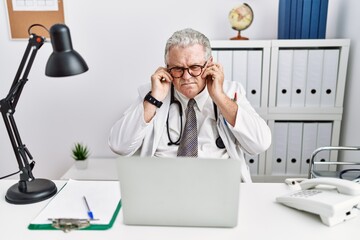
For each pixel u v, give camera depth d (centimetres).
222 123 145
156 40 222
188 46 130
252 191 112
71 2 216
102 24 220
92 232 89
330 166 211
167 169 86
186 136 141
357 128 194
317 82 198
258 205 102
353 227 89
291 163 212
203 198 88
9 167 248
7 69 228
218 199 87
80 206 102
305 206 95
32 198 106
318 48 197
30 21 218
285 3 192
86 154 219
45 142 243
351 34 199
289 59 195
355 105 196
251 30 219
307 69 196
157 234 88
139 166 86
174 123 147
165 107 148
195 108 145
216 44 193
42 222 94
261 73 198
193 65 130
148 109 138
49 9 216
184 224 91
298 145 209
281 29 197
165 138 148
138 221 92
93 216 96
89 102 235
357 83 193
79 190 113
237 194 87
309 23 193
